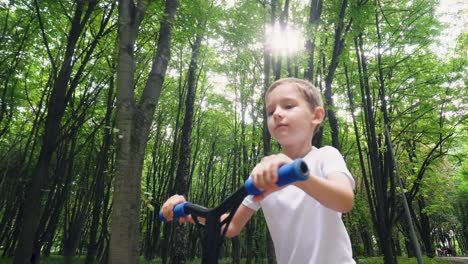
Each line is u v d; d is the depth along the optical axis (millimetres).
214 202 24391
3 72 9281
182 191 10312
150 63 11016
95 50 10109
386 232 10734
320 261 1179
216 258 1062
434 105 12016
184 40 8195
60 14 8680
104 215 11758
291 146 1279
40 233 8945
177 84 15781
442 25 11414
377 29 10766
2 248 18797
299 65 7910
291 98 1233
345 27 8562
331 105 7973
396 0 10820
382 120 12031
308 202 1229
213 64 13969
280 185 785
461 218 29094
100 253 14539
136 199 4488
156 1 6617
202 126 19281
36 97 12266
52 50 10102
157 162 18875
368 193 11570
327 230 1196
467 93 11898
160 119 16625
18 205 13961
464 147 15648
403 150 14445
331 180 1036
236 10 9141
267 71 8977
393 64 11727
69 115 9766
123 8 4984
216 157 21594
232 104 16250
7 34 8805
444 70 12109
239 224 1454
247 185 941
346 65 11086
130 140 4594
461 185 23516
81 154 13047
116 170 4527
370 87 12312
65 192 9727
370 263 16078
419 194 14820
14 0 8023
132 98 4762
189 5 7324
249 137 13570
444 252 35656
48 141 6703
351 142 16203
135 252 4348
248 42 8977
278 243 1305
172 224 15242
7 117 10852
